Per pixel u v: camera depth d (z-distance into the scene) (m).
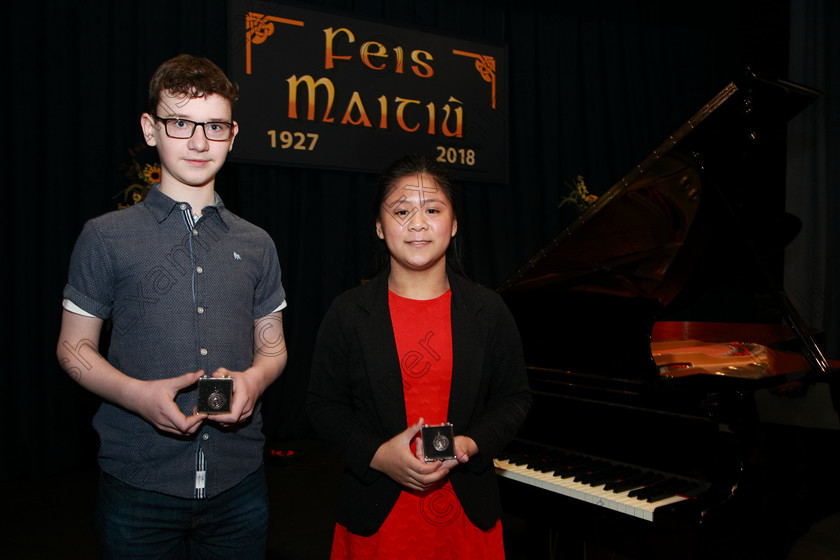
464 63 4.80
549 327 1.92
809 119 5.65
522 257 5.10
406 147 4.59
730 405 1.52
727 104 1.78
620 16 5.48
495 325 1.29
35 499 3.16
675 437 1.62
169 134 1.19
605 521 1.51
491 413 1.27
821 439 1.79
